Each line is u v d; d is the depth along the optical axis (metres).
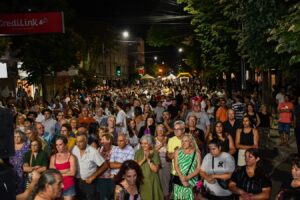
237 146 10.63
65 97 30.09
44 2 27.23
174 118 18.70
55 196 5.07
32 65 26.64
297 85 20.89
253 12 11.12
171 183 9.59
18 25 19.14
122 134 9.08
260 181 6.91
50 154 9.80
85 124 11.08
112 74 89.31
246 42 11.70
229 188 7.15
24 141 9.21
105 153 9.22
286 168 13.25
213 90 39.59
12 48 26.19
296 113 11.20
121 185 6.31
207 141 10.82
